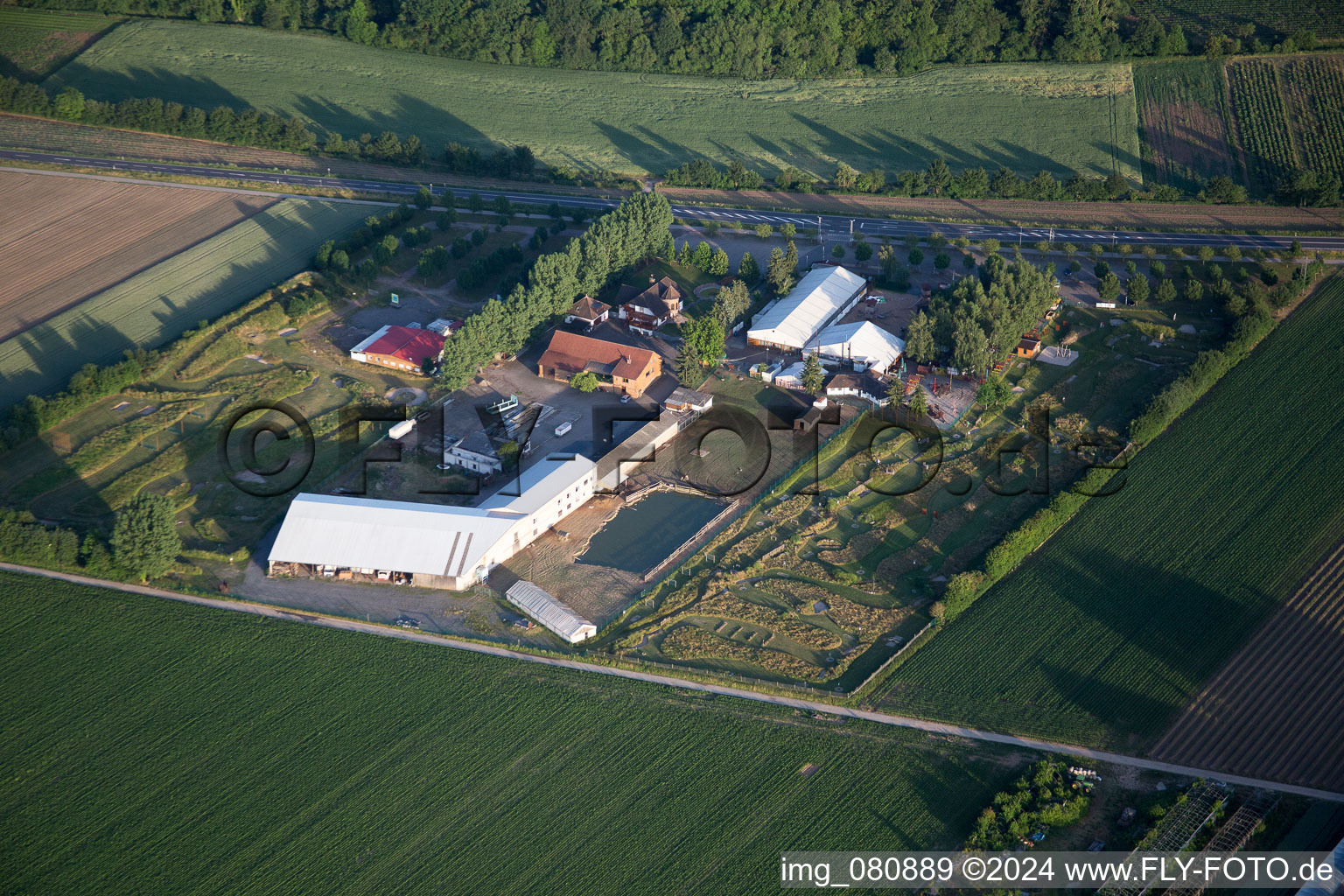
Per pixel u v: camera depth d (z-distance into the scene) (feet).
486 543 483.51
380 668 438.40
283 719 416.05
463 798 388.78
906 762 403.13
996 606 472.85
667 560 498.69
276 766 399.03
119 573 477.36
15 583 472.44
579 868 366.63
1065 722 419.74
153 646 445.37
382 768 398.83
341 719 416.87
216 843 372.38
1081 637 456.45
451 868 365.81
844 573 490.90
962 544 506.89
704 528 517.14
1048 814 379.14
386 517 490.90
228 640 449.48
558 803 387.55
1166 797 387.55
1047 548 504.02
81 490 527.81
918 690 434.30
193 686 428.97
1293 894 356.18
